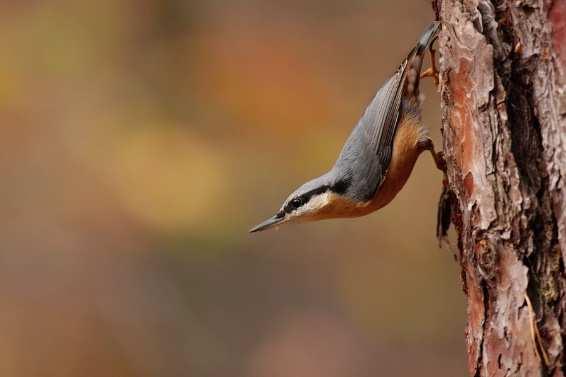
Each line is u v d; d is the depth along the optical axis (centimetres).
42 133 1357
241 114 1357
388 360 1318
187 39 1451
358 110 1378
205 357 1337
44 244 1336
